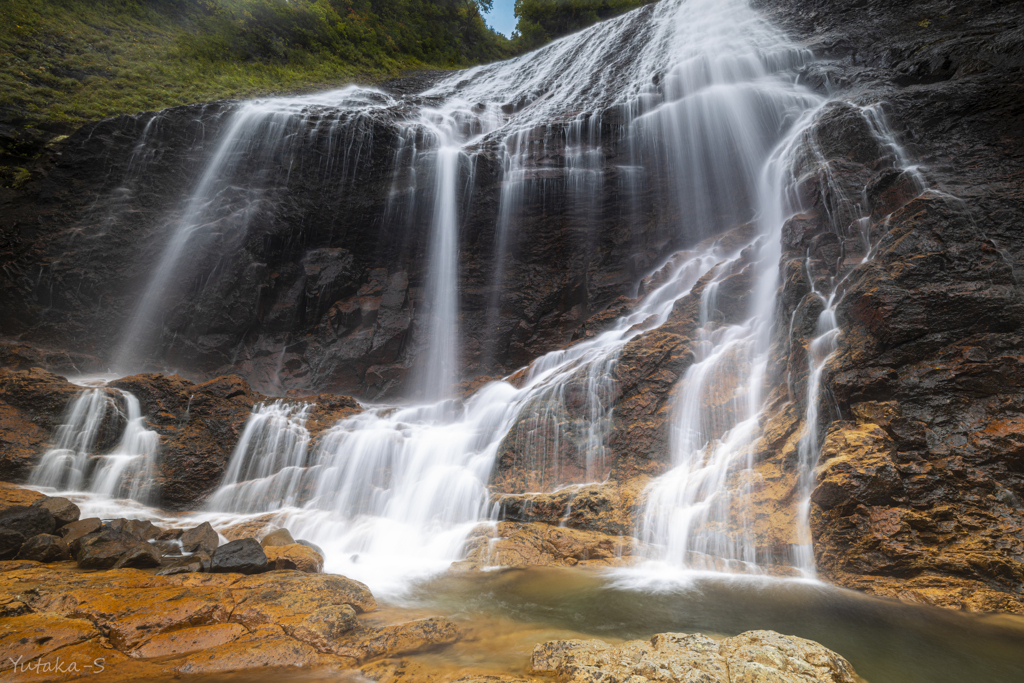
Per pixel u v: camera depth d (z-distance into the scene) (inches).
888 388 325.1
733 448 379.6
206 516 420.8
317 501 444.1
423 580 302.4
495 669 183.9
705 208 677.9
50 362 553.9
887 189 438.6
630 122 754.2
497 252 740.0
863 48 730.8
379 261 757.9
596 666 171.5
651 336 469.1
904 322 330.0
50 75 862.5
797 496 329.7
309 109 848.3
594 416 438.9
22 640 178.9
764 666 169.0
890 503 289.3
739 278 491.8
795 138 583.2
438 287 740.7
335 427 513.0
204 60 1052.5
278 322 682.2
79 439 438.9
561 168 750.5
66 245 637.9
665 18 1155.3
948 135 467.5
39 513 299.7
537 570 321.4
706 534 331.6
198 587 235.3
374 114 872.9
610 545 343.6
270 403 530.3
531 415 450.6
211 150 764.6
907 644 213.2
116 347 625.3
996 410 304.0
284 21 1245.7
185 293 656.4
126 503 415.8
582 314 685.9
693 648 183.6
